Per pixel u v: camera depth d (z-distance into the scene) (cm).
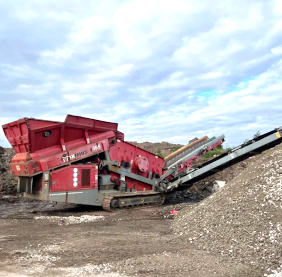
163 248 634
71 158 1166
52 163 1114
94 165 1207
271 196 703
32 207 1363
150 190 1418
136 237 736
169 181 1448
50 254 597
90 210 1243
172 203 1477
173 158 1584
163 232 805
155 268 507
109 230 835
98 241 693
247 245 581
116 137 1341
